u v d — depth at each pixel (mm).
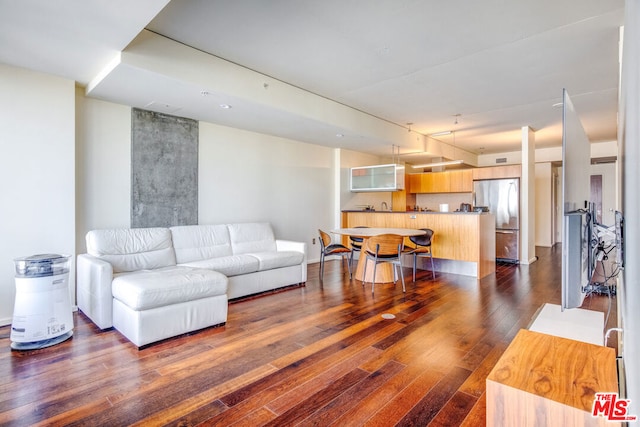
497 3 2531
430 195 8984
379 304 3779
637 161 878
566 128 1479
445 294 4199
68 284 2838
